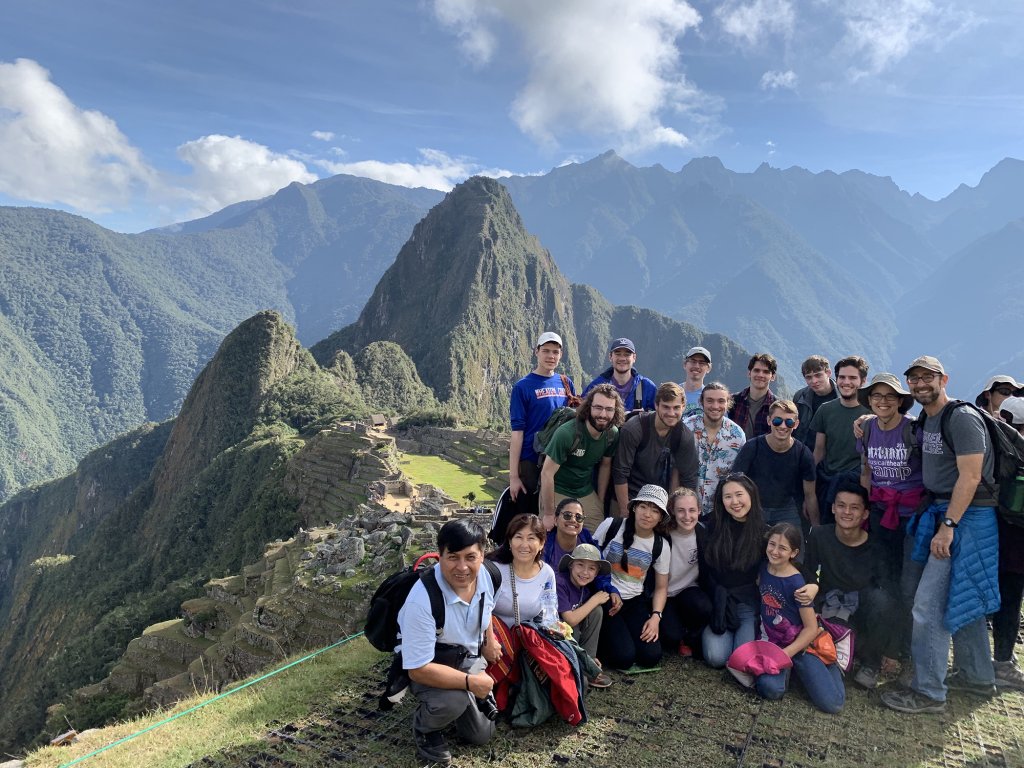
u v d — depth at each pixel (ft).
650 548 24.58
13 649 283.79
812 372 33.27
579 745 20.26
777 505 27.81
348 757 19.81
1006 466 21.48
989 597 21.61
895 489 23.80
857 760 19.86
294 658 31.96
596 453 26.03
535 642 20.76
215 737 21.89
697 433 29.76
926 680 22.52
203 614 86.69
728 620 24.97
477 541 18.43
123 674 84.84
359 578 62.90
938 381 22.03
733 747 20.35
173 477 376.48
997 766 19.67
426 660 18.34
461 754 19.74
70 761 22.13
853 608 24.56
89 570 302.45
